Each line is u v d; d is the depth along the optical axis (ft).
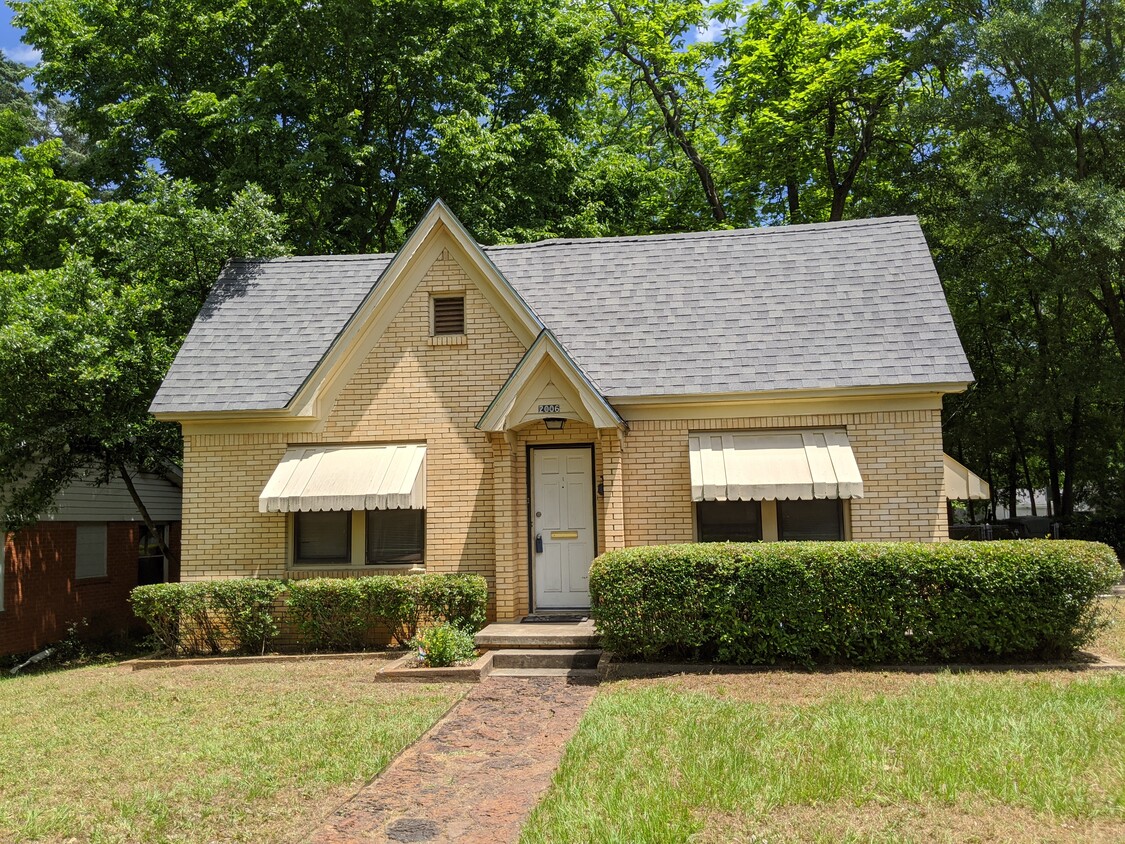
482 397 47.80
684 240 54.39
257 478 48.34
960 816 20.48
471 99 84.33
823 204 108.06
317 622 44.32
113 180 85.51
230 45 82.53
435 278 48.96
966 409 96.17
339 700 34.01
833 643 36.29
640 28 104.88
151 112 81.56
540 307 51.16
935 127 89.45
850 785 22.25
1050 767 22.99
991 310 92.27
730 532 45.57
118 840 21.30
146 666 44.68
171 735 29.94
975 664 35.96
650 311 49.78
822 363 44.88
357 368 48.80
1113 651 38.14
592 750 26.03
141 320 56.39
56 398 54.24
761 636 36.47
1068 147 75.36
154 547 81.10
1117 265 71.26
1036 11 74.28
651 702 31.04
